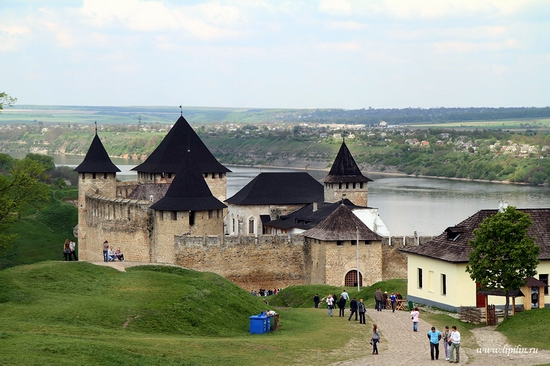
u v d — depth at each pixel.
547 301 83.31
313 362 60.09
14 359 51.06
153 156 172.50
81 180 160.25
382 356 62.72
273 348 63.84
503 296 81.31
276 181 168.12
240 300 81.88
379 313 84.12
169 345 60.88
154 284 80.44
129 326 68.06
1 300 69.88
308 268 130.25
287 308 90.44
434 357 62.34
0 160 139.88
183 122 172.50
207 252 127.88
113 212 143.50
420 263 88.38
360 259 124.31
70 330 62.25
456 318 79.75
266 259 130.38
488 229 76.12
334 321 79.50
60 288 76.50
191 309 73.50
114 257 125.25
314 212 150.62
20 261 170.00
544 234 85.00
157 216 131.62
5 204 96.69
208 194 132.88
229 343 64.06
